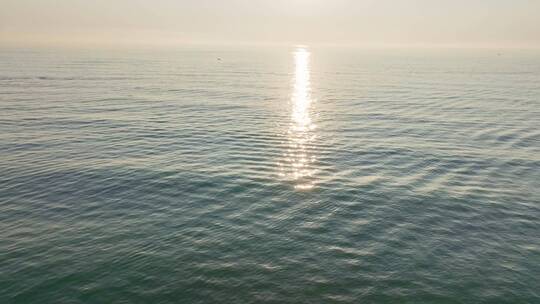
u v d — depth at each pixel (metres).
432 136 45.09
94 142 41.53
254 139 43.69
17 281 18.48
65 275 19.00
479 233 23.28
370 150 39.56
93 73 119.44
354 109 63.34
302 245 21.89
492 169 34.03
